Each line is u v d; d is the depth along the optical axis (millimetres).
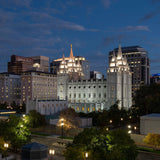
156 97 97062
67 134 81438
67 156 38500
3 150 48219
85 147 38719
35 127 87500
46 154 31344
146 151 58281
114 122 100812
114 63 176625
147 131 71375
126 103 181500
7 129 53562
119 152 37562
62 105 155875
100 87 190250
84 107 178875
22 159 30875
